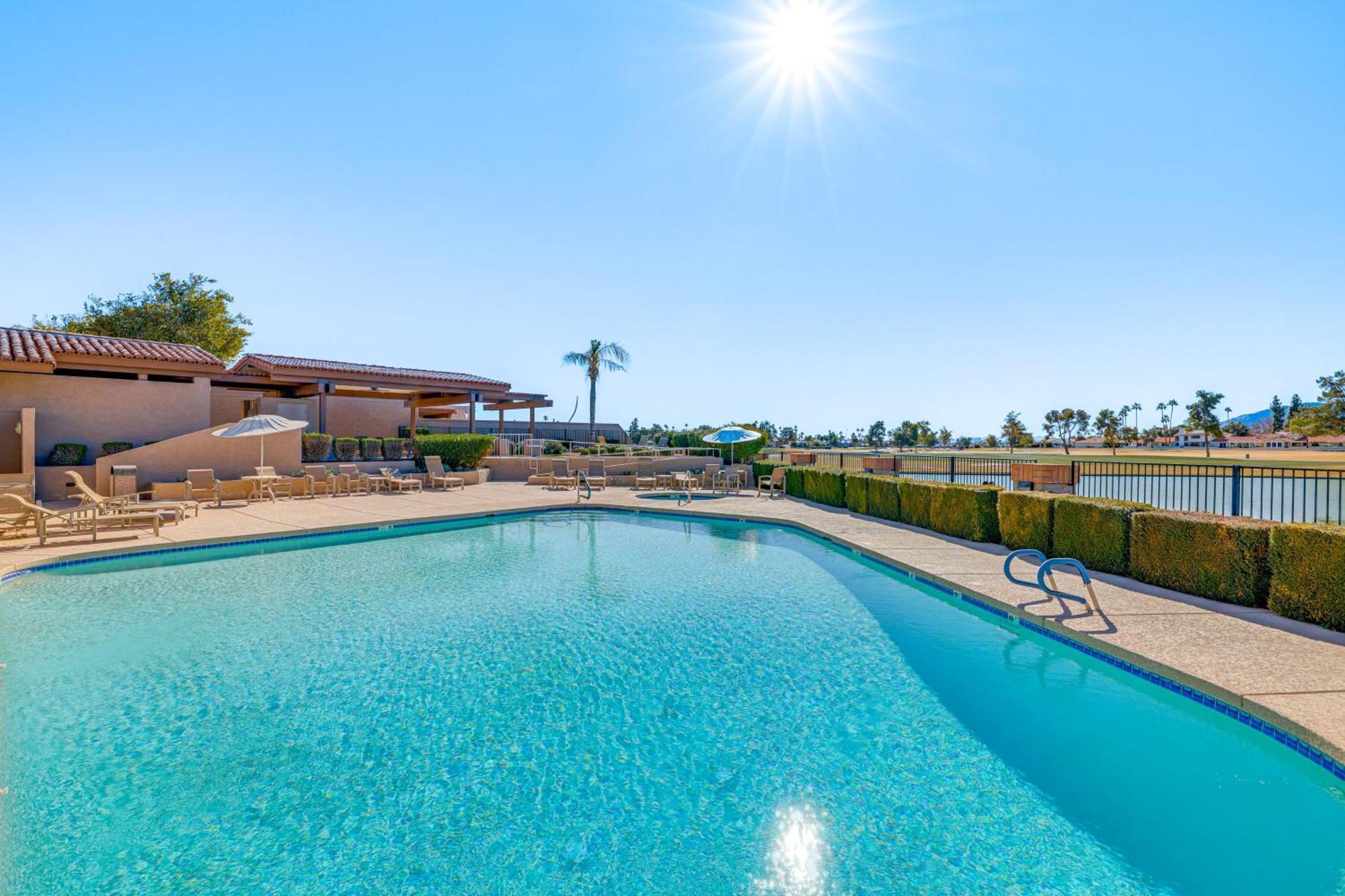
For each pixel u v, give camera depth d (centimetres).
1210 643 498
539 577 860
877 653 565
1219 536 616
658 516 1417
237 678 505
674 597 756
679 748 398
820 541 1122
